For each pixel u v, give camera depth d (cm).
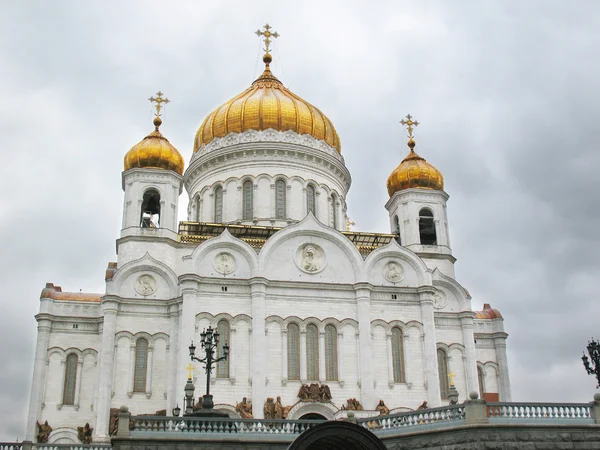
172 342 6594
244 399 6231
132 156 7325
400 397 6612
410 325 6894
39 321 6894
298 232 6950
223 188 8038
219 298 6600
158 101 7962
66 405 6706
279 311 6644
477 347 7831
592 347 4625
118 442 4044
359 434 3394
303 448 3328
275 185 7950
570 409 4094
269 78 8938
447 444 3988
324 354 6606
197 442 4150
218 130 8281
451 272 7738
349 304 6819
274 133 8038
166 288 6819
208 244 6725
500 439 3888
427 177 8025
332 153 8356
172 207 7238
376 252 7050
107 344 6469
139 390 6475
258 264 6719
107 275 6812
